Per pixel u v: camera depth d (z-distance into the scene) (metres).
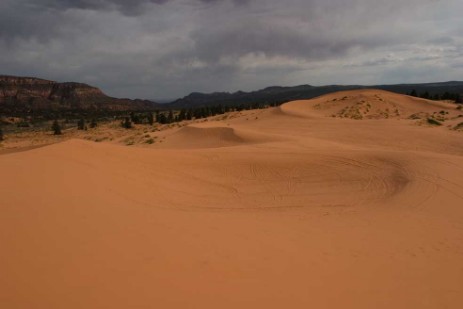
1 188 11.64
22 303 5.78
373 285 7.93
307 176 21.97
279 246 9.65
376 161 23.28
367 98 83.00
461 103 84.56
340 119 58.78
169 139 53.78
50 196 11.58
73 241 8.26
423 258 9.51
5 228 8.35
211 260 8.25
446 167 19.98
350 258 9.25
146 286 6.78
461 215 13.38
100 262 7.44
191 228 10.35
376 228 11.92
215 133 49.19
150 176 19.75
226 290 7.05
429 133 40.06
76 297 6.15
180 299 6.53
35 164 16.14
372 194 17.64
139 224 10.03
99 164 19.08
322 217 13.56
